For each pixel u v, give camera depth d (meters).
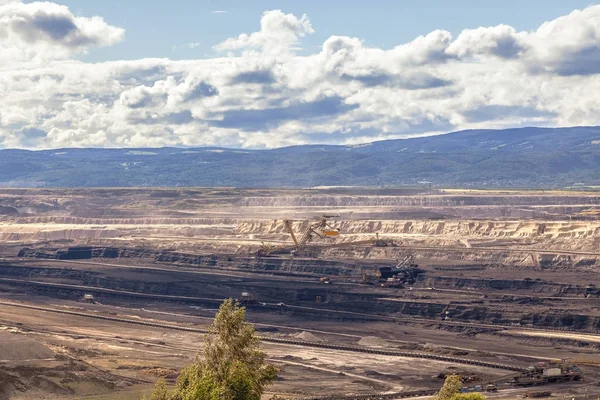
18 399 160.12
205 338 107.19
